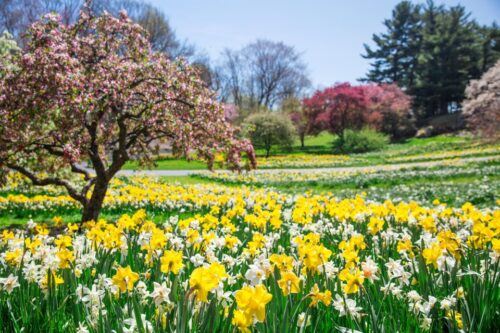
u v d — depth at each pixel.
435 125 65.62
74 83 7.89
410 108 71.00
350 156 46.94
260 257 3.46
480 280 3.23
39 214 11.77
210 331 2.46
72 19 41.47
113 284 3.07
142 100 9.31
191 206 11.41
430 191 14.84
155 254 3.87
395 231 5.75
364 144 53.09
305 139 75.56
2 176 9.31
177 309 2.49
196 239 4.31
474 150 40.53
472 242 4.24
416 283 3.62
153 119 9.12
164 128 9.30
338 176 23.89
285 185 21.64
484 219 5.38
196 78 9.45
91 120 8.60
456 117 66.00
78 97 7.92
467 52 67.38
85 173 10.30
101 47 9.43
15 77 8.00
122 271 2.82
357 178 21.64
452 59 67.81
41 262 4.14
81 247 4.39
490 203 12.30
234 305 2.62
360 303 3.03
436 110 77.06
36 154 9.39
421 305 3.12
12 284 3.29
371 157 44.69
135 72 8.80
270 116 50.16
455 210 7.34
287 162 39.00
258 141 50.28
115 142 10.46
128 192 16.41
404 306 3.12
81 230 8.43
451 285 3.36
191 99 9.01
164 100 8.82
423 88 70.94
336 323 3.03
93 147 9.27
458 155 36.66
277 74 68.56
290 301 2.79
